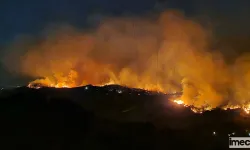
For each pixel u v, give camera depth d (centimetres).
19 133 2095
